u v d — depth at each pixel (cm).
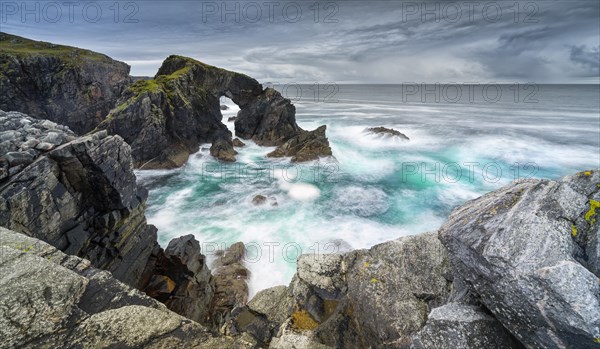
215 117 5284
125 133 3716
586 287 401
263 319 1074
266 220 2802
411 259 882
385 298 796
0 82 4612
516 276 453
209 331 571
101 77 6012
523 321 446
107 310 568
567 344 401
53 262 649
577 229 478
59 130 1518
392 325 729
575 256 454
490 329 505
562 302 404
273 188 3572
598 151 4684
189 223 2739
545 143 5172
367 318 774
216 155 4475
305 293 923
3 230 726
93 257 1455
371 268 900
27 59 4919
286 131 5281
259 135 5412
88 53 6588
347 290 900
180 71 4969
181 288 1617
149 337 531
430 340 517
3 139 1303
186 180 3788
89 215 1471
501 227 524
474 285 537
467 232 567
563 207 503
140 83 4312
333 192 3478
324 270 967
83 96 5566
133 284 1669
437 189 3566
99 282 628
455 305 564
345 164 4444
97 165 1398
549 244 462
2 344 468
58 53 5556
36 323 507
